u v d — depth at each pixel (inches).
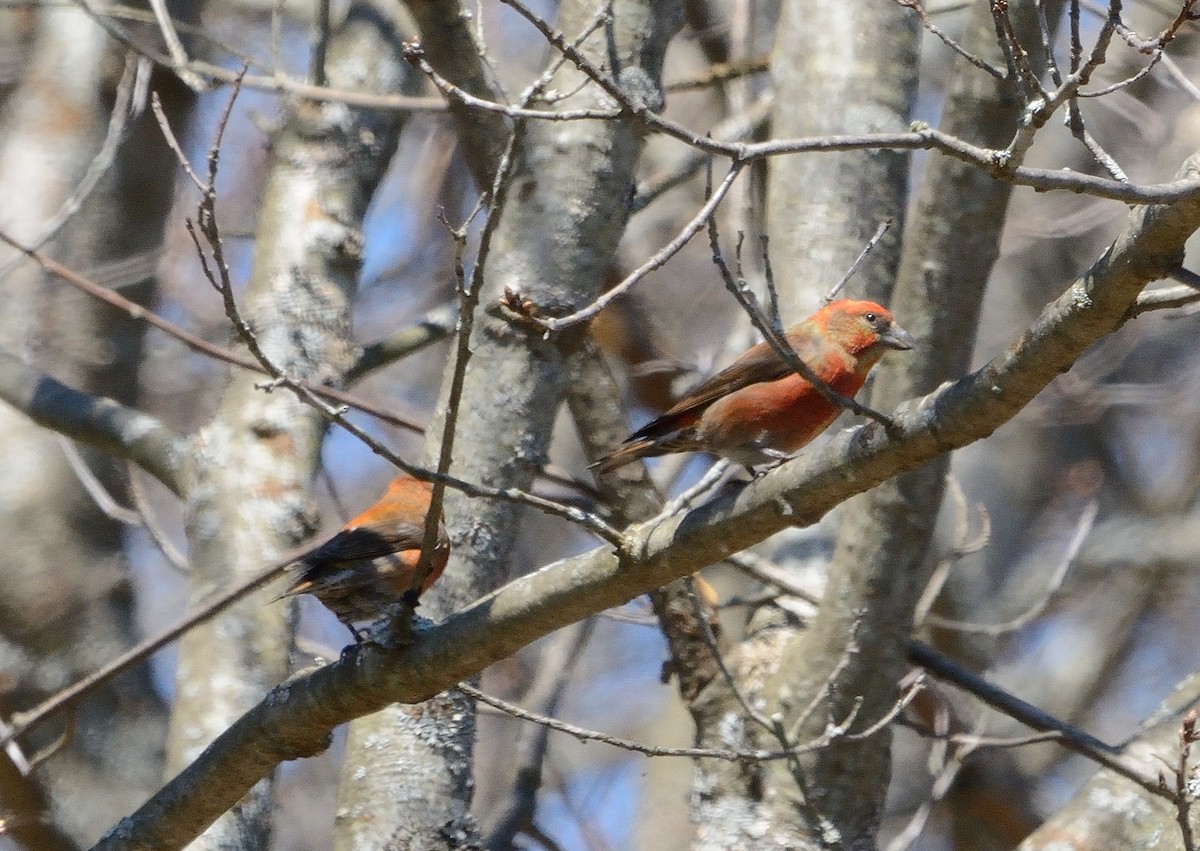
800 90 498.9
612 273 639.8
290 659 464.8
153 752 615.5
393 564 406.9
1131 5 805.2
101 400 505.4
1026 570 757.3
